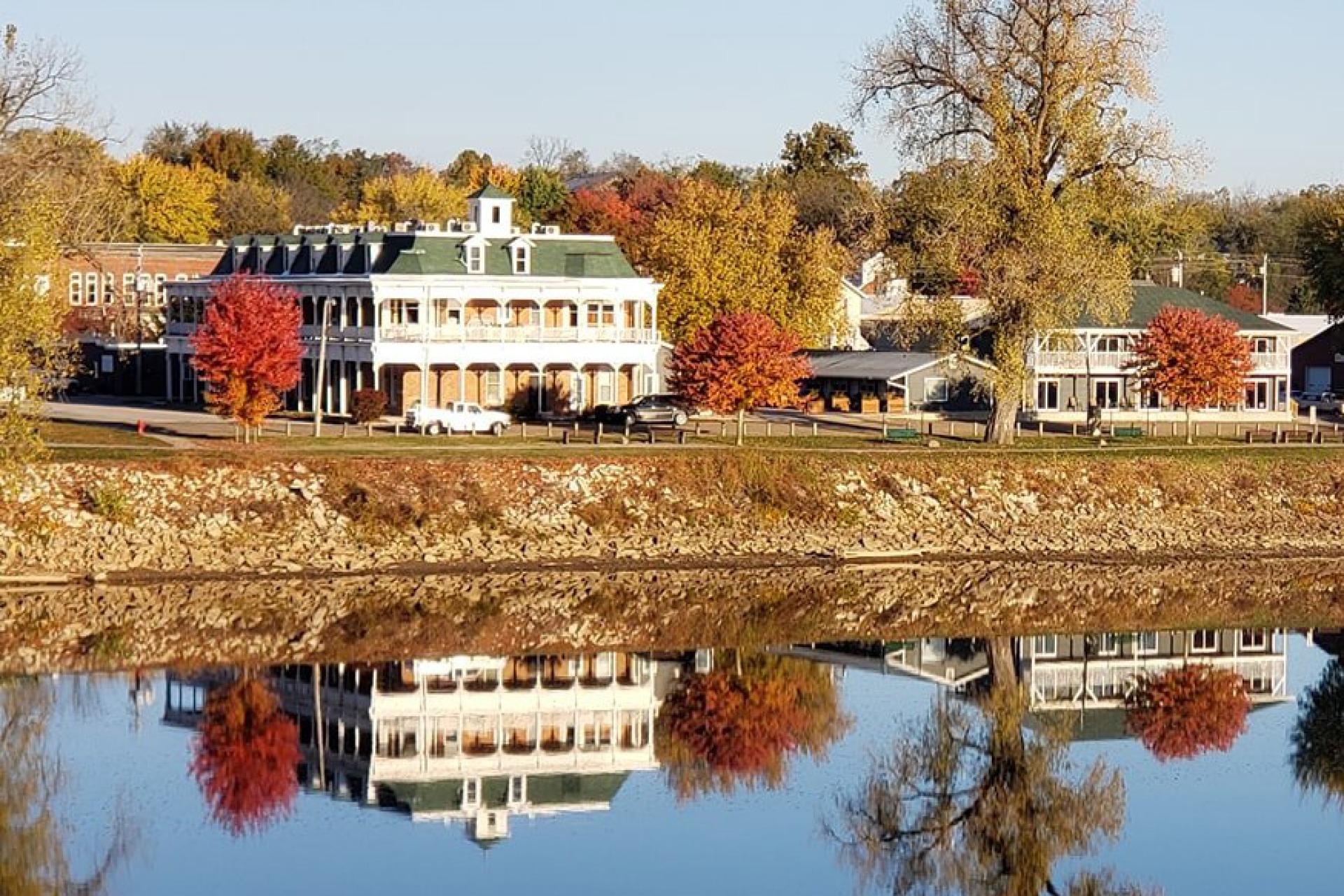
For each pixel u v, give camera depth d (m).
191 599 104.88
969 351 143.25
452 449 125.50
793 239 184.38
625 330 155.75
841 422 157.88
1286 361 177.50
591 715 84.69
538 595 109.88
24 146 130.38
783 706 86.88
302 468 117.81
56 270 109.75
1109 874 64.12
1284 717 87.00
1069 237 131.88
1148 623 107.38
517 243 154.62
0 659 90.50
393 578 112.69
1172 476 136.25
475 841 66.62
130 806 68.88
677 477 124.94
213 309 127.38
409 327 148.50
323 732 80.25
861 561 123.38
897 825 69.62
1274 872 64.62
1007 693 90.25
